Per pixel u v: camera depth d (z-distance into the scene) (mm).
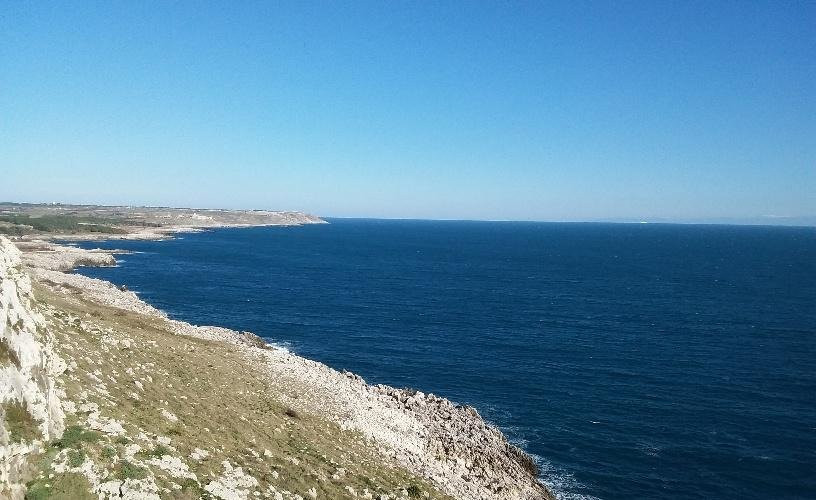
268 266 175250
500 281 157000
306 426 33750
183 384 31328
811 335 90812
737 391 63062
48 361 22562
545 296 130250
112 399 23812
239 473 22750
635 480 42969
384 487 28453
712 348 82062
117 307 66188
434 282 152000
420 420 47031
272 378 42969
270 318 96750
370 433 37906
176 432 23750
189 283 130375
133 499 17938
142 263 162750
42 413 18531
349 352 76750
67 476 17281
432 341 84375
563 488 41500
